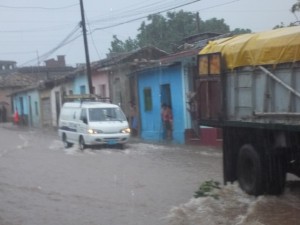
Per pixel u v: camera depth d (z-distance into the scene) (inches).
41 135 1449.3
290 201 382.6
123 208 418.0
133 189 501.4
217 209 377.7
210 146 849.5
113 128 892.0
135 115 1161.4
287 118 352.5
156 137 1057.5
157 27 1684.3
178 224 354.3
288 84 350.0
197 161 676.7
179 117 962.7
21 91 2223.2
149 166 657.0
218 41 454.9
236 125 414.6
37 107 2042.3
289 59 347.3
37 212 419.5
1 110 2600.9
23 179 594.2
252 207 368.8
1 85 2647.6
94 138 882.1
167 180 542.9
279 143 376.5
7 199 478.0
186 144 920.3
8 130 1812.3
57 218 395.9
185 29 1668.3
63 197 477.1
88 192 496.1
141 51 1278.3
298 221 328.5
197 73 476.1
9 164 743.1
